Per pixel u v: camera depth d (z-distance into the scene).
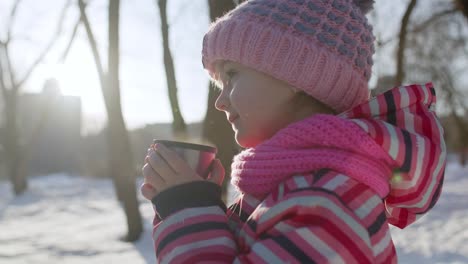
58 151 26.39
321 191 0.88
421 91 1.07
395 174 1.00
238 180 1.03
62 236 6.80
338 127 0.93
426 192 1.03
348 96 1.08
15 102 15.20
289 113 1.06
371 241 0.88
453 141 23.11
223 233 0.93
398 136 0.95
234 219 1.05
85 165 25.12
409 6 9.05
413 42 13.10
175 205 0.96
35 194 14.30
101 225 7.81
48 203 11.72
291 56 1.02
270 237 0.88
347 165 0.91
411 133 0.98
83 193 14.55
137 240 6.22
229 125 3.59
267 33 1.02
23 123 25.33
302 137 0.95
